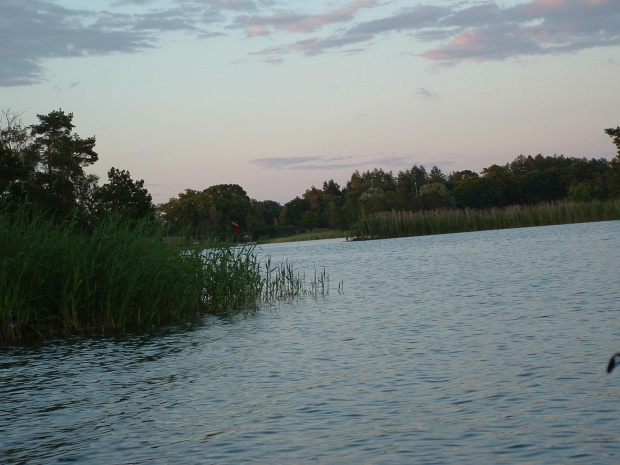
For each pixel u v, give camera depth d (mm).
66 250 17172
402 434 7801
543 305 16906
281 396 9789
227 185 185875
